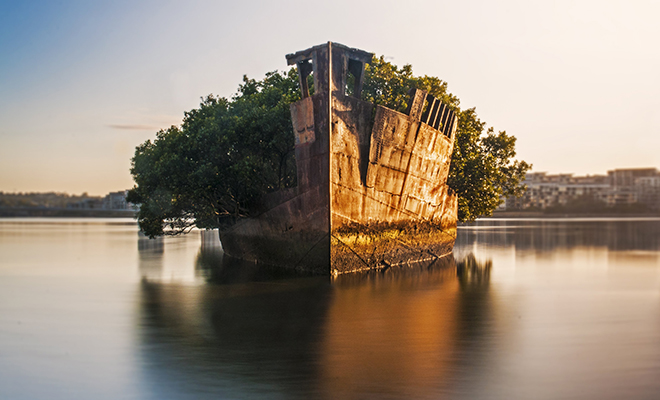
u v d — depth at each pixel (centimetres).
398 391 1174
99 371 1332
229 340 1575
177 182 3145
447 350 1469
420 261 3525
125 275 2983
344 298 2217
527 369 1320
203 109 3500
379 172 2881
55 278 2881
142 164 3847
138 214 3894
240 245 3681
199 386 1212
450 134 3544
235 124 3003
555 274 2969
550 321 1817
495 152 4653
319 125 2630
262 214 3166
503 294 2334
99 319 1878
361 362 1367
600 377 1271
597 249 4500
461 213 4122
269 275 2844
